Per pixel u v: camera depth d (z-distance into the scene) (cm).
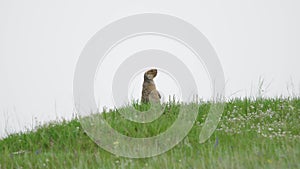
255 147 3186
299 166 2734
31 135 4181
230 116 4375
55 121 4425
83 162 3312
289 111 4425
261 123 4191
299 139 3481
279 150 3102
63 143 3947
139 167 3066
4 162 3578
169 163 3066
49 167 3381
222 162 2908
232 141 3547
